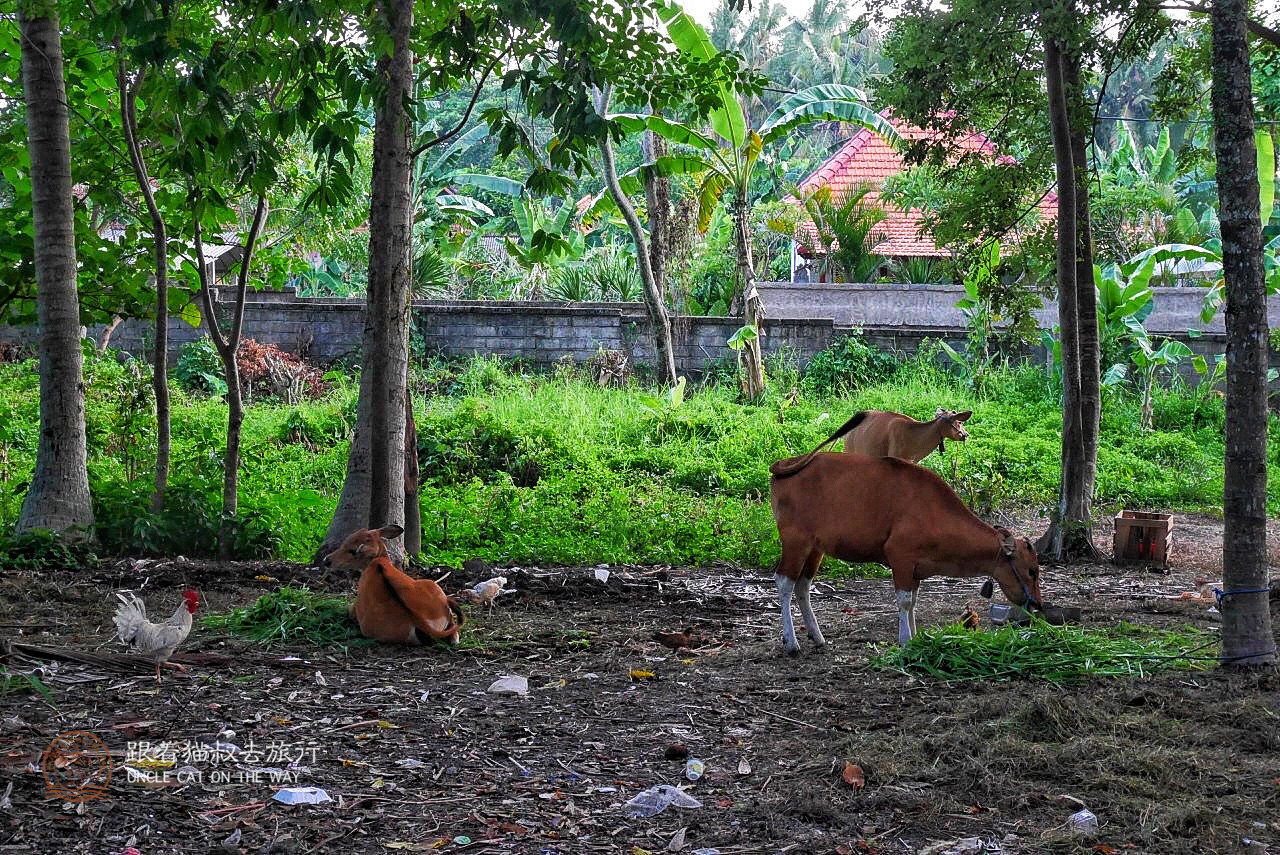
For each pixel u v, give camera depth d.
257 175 7.17
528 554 10.22
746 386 19.89
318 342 22.02
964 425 17.61
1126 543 10.73
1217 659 6.45
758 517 11.22
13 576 8.30
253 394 19.73
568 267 25.55
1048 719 5.29
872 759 4.85
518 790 4.58
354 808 4.32
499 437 14.67
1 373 17.94
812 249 24.91
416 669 6.38
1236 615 6.32
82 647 6.39
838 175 27.95
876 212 24.12
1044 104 11.31
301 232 14.66
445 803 4.41
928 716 5.46
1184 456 16.73
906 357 21.44
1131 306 18.55
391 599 6.76
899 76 10.52
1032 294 12.12
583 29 6.76
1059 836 4.14
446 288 25.94
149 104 8.19
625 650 6.96
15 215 10.19
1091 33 9.62
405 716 5.48
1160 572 10.52
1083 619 8.01
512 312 21.80
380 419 8.72
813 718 5.55
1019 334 12.57
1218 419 18.89
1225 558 6.40
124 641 6.17
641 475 14.06
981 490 13.66
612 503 11.82
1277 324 20.61
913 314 22.50
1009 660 6.28
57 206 9.20
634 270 25.23
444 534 10.68
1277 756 4.98
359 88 7.28
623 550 10.53
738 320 21.53
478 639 7.11
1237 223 6.22
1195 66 10.63
